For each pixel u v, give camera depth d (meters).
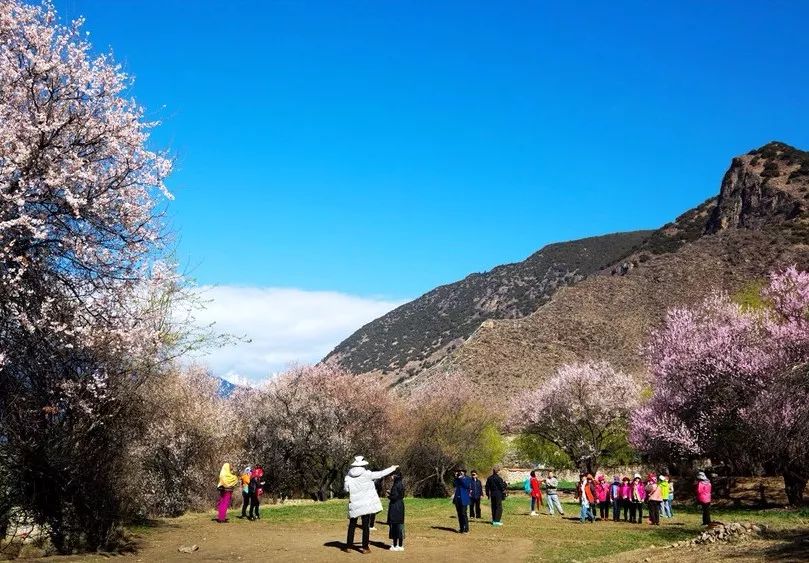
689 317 31.48
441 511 26.00
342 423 36.19
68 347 11.23
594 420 39.09
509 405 51.41
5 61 10.49
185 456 23.53
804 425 23.06
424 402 40.88
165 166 12.06
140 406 14.82
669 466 36.84
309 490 35.69
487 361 81.81
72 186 11.03
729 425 28.06
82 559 11.97
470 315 178.38
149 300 12.77
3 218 10.16
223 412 26.98
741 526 14.47
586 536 18.12
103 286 11.55
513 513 25.56
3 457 11.64
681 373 29.22
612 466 42.53
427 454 38.78
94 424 12.52
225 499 20.14
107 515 13.57
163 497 22.14
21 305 10.69
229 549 14.11
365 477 14.20
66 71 10.94
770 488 27.31
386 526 19.28
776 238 89.38
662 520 23.08
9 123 10.27
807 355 24.94
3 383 11.33
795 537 13.16
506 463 49.75
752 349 27.53
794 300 27.00
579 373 40.06
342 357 190.00
